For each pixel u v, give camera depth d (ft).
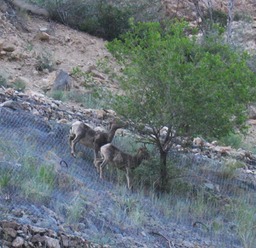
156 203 84.38
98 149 89.86
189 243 76.69
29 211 68.74
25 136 89.04
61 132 95.45
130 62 96.99
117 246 69.56
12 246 62.75
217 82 90.94
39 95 117.39
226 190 98.07
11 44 146.20
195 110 90.22
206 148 116.16
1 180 72.08
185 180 95.40
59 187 78.28
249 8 221.66
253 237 81.92
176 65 89.56
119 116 92.94
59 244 65.26
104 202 79.10
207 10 208.44
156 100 91.09
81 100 128.06
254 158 122.42
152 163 90.63
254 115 146.92
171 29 100.12
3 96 108.06
